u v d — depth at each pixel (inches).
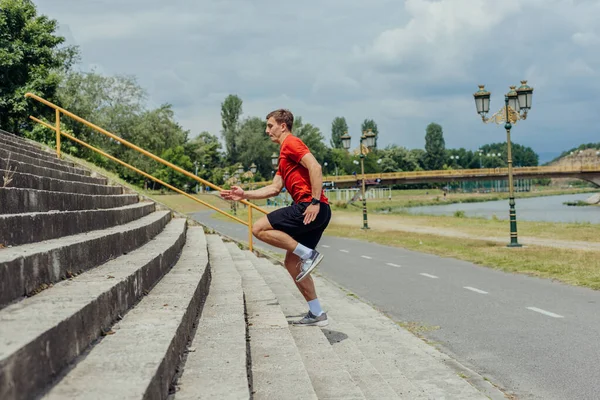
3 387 83.0
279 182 255.9
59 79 1115.3
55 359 107.7
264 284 350.0
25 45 1095.6
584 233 1106.1
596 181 3786.9
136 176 2571.4
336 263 722.2
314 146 6028.5
